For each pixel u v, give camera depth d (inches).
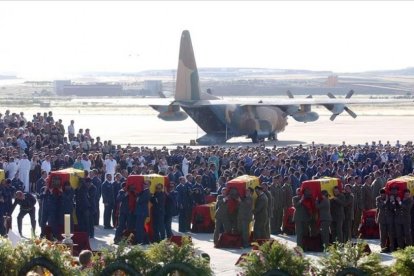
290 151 2244.1
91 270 778.2
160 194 1364.4
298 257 759.7
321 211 1307.8
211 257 1261.1
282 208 1492.4
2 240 804.6
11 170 1907.0
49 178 1375.5
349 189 1358.3
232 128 3304.6
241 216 1342.3
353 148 2319.1
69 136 2495.1
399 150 2276.1
